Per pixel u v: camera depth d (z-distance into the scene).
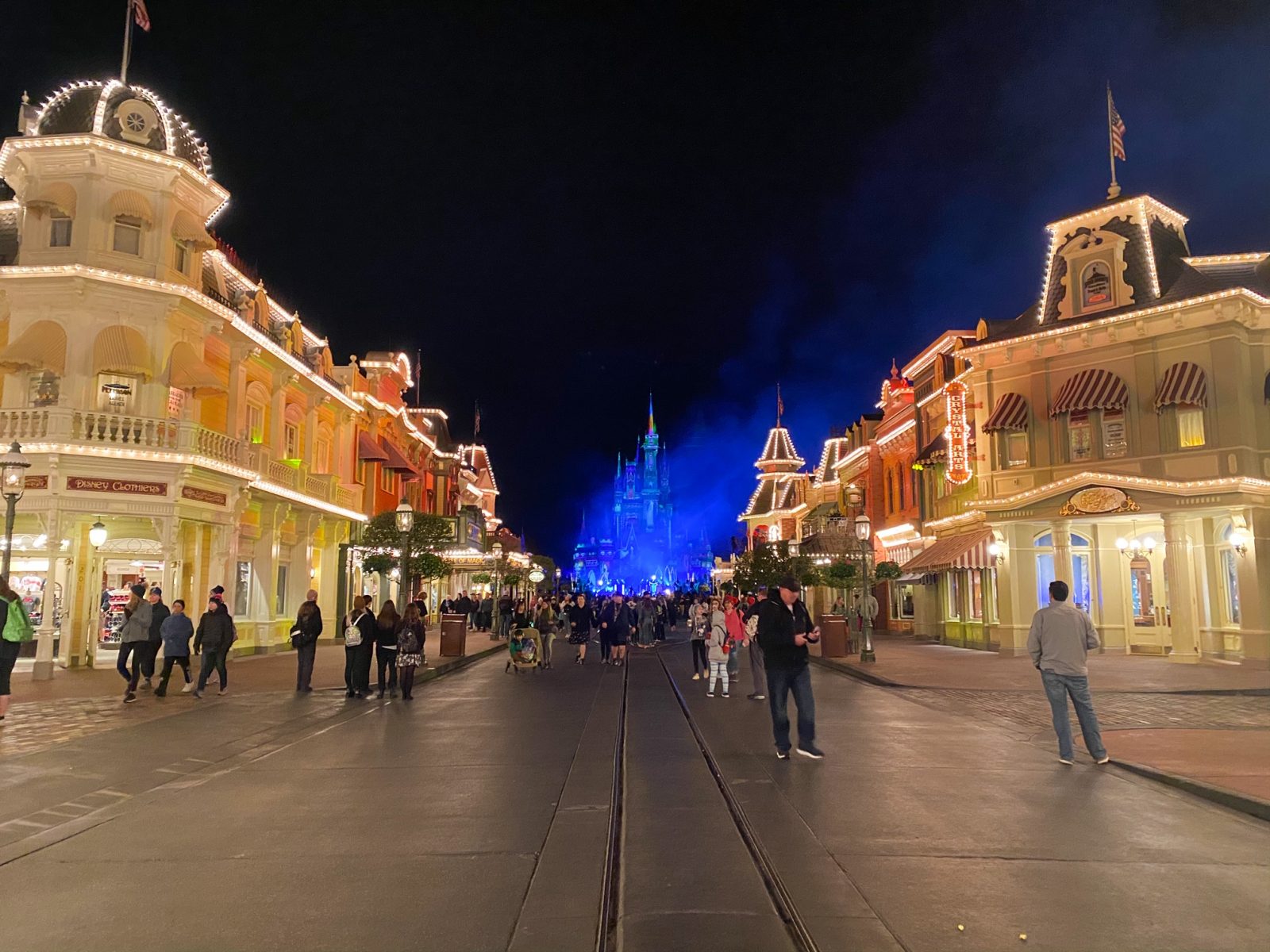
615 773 9.70
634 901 5.61
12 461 16.80
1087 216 27.66
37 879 6.14
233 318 24.53
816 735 12.31
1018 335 28.00
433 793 8.74
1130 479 24.48
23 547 22.75
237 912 5.50
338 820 7.67
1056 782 9.16
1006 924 5.21
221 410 25.42
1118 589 27.47
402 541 22.72
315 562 34.00
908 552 39.31
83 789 8.95
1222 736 11.70
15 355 20.78
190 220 23.41
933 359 35.66
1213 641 24.31
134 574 24.11
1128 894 5.74
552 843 6.95
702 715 14.71
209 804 8.31
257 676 20.47
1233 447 23.38
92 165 21.91
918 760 10.42
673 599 65.44
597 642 39.78
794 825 7.41
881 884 5.92
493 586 52.09
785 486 66.50
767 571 36.28
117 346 21.42
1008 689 18.05
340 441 34.78
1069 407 26.05
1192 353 24.44
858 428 47.31
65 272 21.05
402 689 16.66
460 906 5.57
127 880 6.11
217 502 23.81
